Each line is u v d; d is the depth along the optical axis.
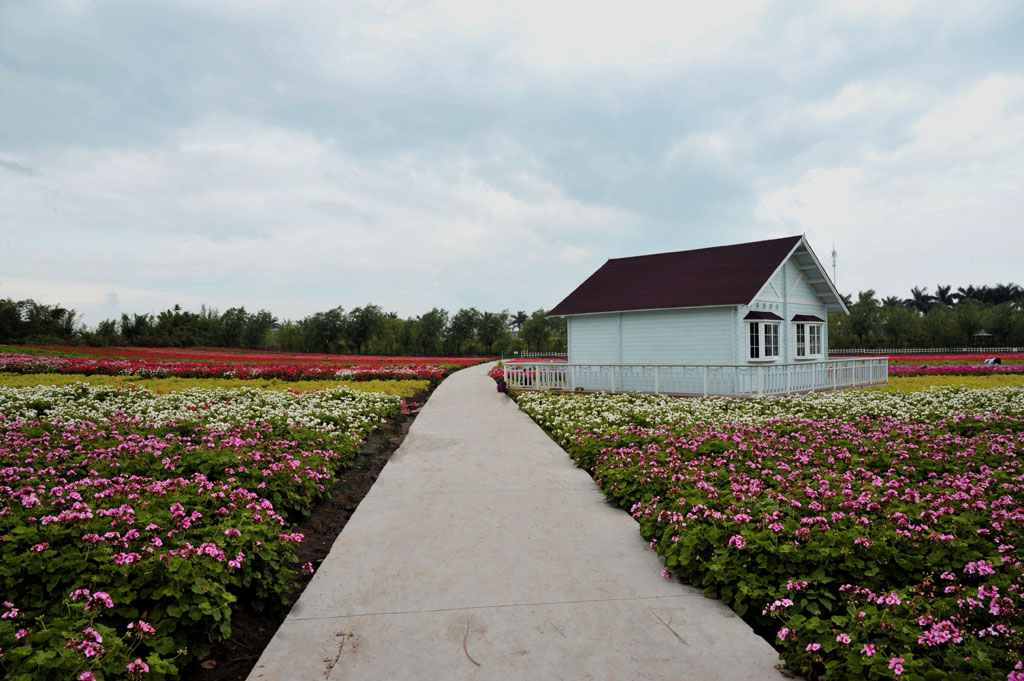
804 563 4.36
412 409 15.87
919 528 4.83
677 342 19.62
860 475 7.16
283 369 24.97
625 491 6.96
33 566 3.73
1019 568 4.15
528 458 9.62
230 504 5.34
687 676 3.54
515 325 110.44
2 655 2.87
